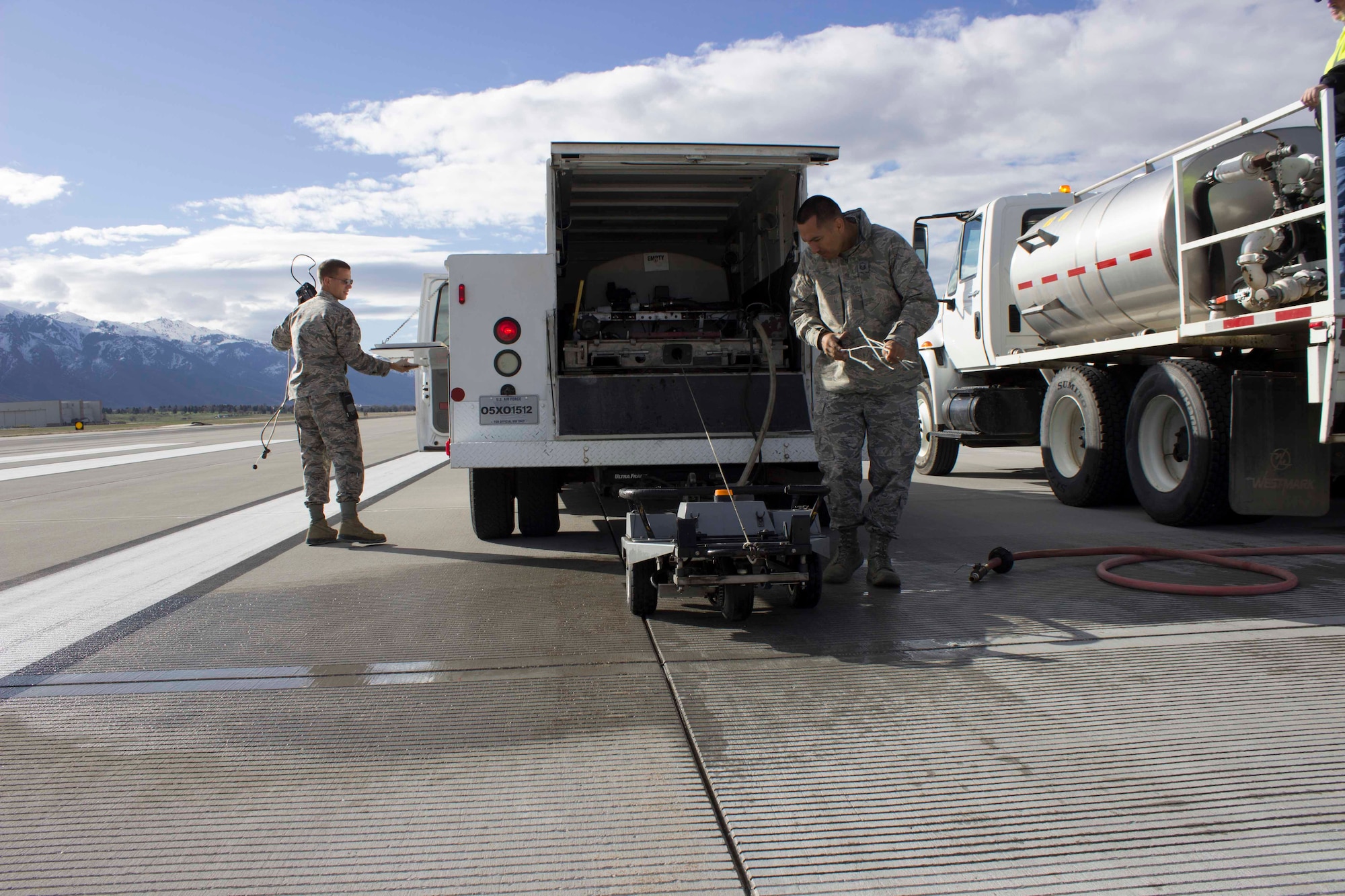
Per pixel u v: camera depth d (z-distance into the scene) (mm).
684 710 2609
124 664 3203
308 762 2305
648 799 2057
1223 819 1900
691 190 6008
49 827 1979
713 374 4867
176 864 1807
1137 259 5484
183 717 2652
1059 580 4172
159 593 4426
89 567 5215
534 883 1711
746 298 6562
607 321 5219
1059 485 6902
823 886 1679
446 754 2340
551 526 5805
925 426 9594
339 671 3057
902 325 3773
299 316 5793
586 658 3150
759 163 4918
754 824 1922
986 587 4082
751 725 2490
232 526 6852
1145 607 3611
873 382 4023
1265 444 4953
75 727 2584
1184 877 1684
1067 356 6609
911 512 6609
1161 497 5602
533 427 4785
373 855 1832
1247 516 5551
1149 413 5789
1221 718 2441
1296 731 2336
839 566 4258
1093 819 1915
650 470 4984
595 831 1914
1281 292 4355
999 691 2701
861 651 3154
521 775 2203
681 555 3338
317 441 5828
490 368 4781
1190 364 5422
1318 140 5141
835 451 4195
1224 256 5008
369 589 4391
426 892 1688
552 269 4801
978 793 2047
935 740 2352
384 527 6637
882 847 1816
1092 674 2824
